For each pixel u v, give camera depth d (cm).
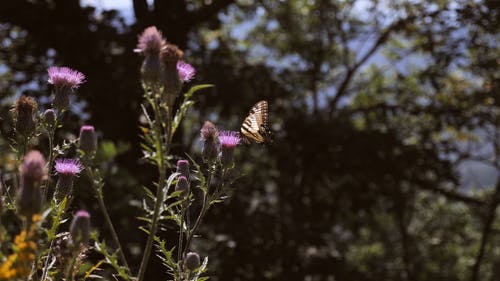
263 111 500
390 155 1431
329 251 1673
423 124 1739
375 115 1741
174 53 265
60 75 321
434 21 1409
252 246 1235
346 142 1410
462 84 1630
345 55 1844
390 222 2388
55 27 1106
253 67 1398
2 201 248
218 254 1198
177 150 755
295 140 1434
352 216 1877
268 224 1321
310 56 1867
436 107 1571
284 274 1390
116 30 1098
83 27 1101
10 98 1152
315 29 1884
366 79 2050
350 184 1539
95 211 768
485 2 1198
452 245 2622
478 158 1858
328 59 1919
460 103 1595
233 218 1245
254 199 1556
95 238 254
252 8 1733
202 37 1513
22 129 305
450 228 2450
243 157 1549
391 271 2336
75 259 258
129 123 1075
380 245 2594
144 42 266
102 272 321
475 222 2441
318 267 1501
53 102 320
